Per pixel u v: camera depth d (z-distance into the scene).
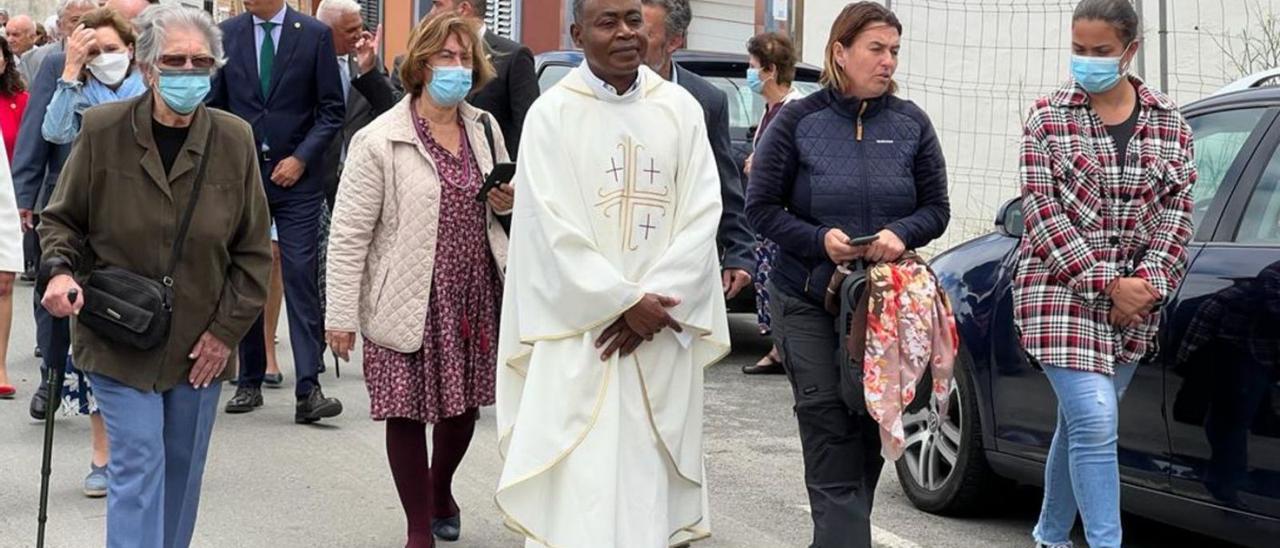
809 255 4.94
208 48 4.59
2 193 5.70
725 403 8.86
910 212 4.99
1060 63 12.40
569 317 4.49
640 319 4.47
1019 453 5.94
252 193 4.78
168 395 4.76
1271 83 5.75
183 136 4.70
